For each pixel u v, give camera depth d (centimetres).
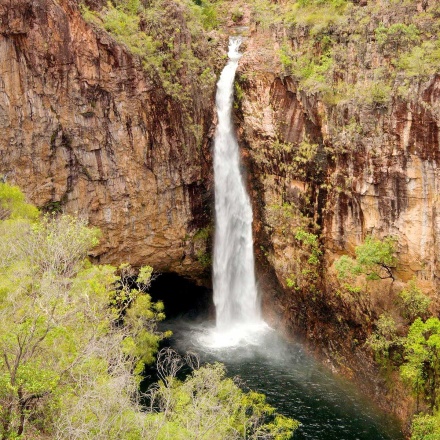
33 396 1379
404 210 2223
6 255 1820
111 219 3042
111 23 2850
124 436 1354
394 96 2198
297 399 2455
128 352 1938
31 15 2561
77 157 2848
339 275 2464
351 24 2566
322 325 2836
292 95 2891
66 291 1716
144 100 2966
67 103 2748
